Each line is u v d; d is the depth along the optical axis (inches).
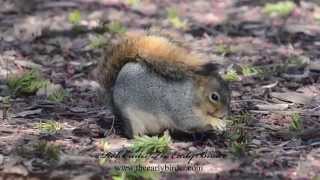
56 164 406.6
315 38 742.5
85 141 444.5
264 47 710.5
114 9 876.6
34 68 613.6
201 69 430.3
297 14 845.2
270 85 573.0
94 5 892.0
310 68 617.3
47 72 614.9
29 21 803.4
